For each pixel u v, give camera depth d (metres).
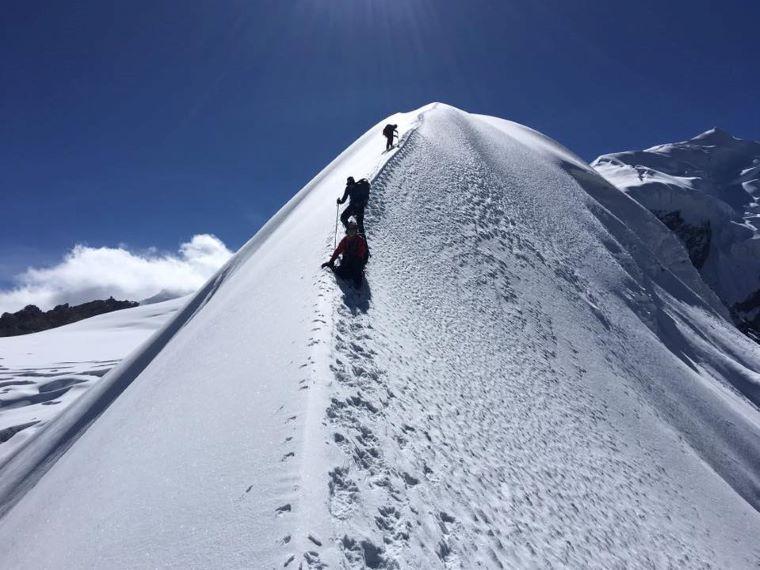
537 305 20.48
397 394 8.33
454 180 26.52
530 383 14.07
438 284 15.75
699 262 119.56
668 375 26.12
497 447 9.35
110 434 10.66
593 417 15.32
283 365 7.91
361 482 5.57
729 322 56.72
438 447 7.63
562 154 63.38
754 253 126.19
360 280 11.92
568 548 7.68
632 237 49.28
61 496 8.52
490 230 23.77
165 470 6.43
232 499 5.10
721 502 16.69
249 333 10.81
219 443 6.40
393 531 5.18
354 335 9.48
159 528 5.16
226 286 23.11
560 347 18.62
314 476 5.13
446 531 5.83
